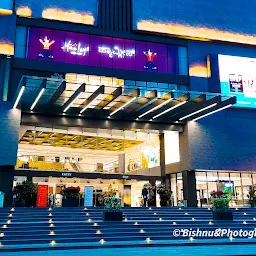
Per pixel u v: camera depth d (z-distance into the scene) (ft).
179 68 102.53
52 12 93.04
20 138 95.50
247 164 100.27
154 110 87.81
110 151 111.75
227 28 110.42
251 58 110.01
